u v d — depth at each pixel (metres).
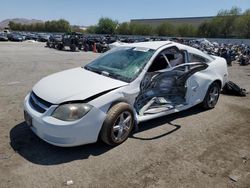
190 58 5.48
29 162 3.61
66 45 28.31
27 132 4.49
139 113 4.61
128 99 4.23
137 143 4.32
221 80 6.28
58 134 3.55
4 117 5.15
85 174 3.42
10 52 21.53
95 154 3.90
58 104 3.64
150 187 3.25
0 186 3.11
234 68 16.45
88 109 3.69
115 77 4.41
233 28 78.50
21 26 139.00
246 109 6.61
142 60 4.67
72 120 3.59
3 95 6.77
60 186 3.16
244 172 3.70
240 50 26.52
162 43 5.16
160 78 4.83
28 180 3.24
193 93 5.57
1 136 4.31
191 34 87.19
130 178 3.39
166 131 4.89
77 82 4.10
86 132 3.70
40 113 3.72
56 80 4.26
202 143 4.50
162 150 4.15
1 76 9.49
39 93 3.94
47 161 3.66
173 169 3.65
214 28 81.12
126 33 102.62
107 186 3.21
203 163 3.86
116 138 4.11
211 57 6.31
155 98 4.95
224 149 4.33
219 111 6.29
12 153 3.81
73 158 3.76
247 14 76.56
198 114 5.96
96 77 4.33
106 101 3.87
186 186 3.31
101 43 29.20
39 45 36.53
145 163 3.75
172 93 5.25
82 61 16.56
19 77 9.45
